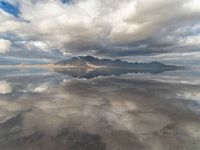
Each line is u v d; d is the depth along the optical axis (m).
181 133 10.08
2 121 11.52
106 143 8.91
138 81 36.62
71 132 10.08
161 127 10.96
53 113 13.41
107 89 25.39
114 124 11.38
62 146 8.57
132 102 17.31
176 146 8.64
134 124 11.43
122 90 24.56
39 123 11.29
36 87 26.00
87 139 9.30
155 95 20.94
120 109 14.83
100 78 44.12
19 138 9.20
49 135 9.65
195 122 11.79
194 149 8.38
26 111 13.73
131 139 9.34
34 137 9.37
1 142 8.77
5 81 32.16
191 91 23.91
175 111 14.30
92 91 23.45
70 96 19.80
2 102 16.36
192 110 14.59
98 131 10.28
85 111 14.11
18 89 23.80
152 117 12.78
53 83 31.31
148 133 10.09
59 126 10.90
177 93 22.34
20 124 11.06
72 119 12.18
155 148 8.48
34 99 17.91
